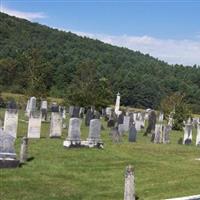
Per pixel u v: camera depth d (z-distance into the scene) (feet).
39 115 102.32
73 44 508.94
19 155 75.05
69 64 333.42
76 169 70.44
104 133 126.31
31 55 199.00
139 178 68.03
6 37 435.12
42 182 59.98
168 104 192.24
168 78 426.10
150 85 374.22
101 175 68.23
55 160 75.36
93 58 463.42
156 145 109.19
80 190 58.29
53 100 255.91
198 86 449.06
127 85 365.61
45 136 108.17
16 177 60.59
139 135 134.72
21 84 260.83
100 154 84.23
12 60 271.08
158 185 63.93
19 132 109.91
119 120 142.00
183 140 123.24
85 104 187.52
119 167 75.20
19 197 52.47
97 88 194.29
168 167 78.18
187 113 180.75
